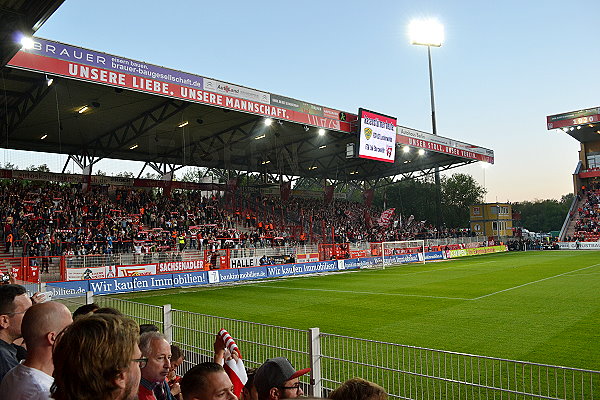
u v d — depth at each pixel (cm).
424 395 629
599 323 1114
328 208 4653
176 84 2114
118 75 1919
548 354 850
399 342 988
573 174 5719
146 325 407
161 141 3234
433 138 3638
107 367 160
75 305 1065
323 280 2522
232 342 331
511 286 1945
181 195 3703
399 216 5400
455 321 1212
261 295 1922
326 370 737
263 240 3325
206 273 2469
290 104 2636
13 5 1091
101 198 3128
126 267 2228
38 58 1698
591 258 3544
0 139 2855
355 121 3075
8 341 311
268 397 275
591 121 4822
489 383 677
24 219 2544
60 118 2520
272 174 4459
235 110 2352
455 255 4309
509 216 5950
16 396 227
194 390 232
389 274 2762
